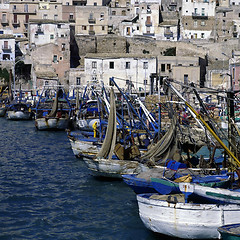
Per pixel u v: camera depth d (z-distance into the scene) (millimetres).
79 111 69938
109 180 35656
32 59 115688
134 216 27828
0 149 51594
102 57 107188
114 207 29484
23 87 116000
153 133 45531
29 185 35125
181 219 23172
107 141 34969
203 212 22953
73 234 25422
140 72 106625
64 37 116312
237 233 20578
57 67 116438
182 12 133875
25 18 138000
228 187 26391
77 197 31734
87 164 35906
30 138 61031
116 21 135875
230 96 29797
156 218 23812
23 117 85562
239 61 91750
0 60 119625
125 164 34312
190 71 104312
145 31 130625
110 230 25781
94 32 130500
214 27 134125
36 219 27641
